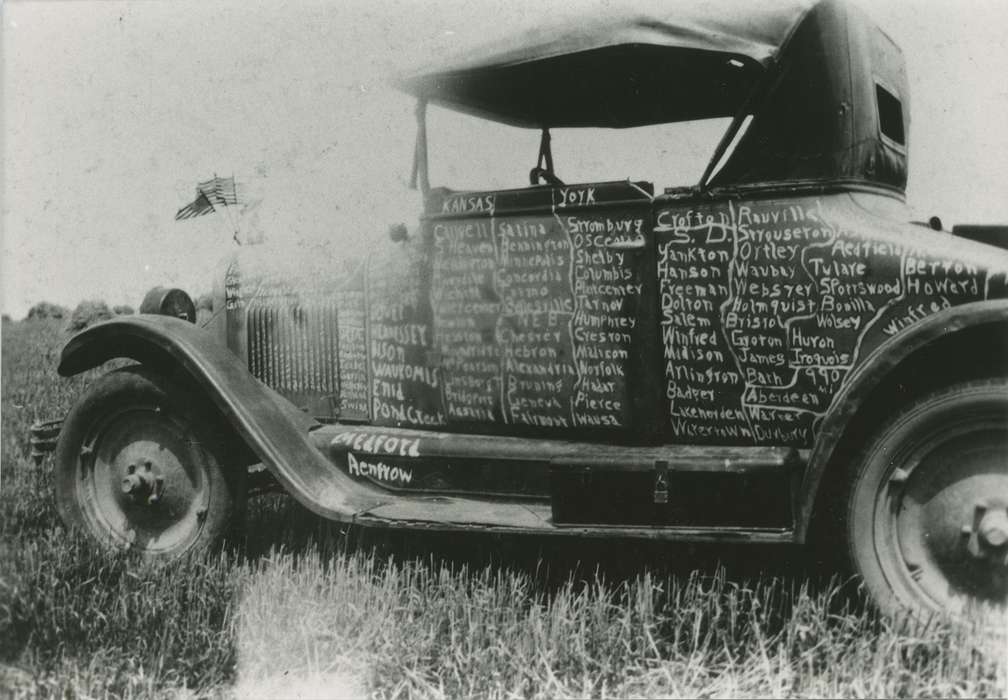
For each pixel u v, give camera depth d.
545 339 3.14
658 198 2.93
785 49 2.82
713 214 2.87
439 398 3.36
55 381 7.09
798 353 2.79
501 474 3.21
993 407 2.44
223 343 3.81
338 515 3.09
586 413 3.09
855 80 2.79
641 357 2.99
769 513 2.63
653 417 2.99
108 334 3.51
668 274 2.94
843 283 2.71
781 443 2.85
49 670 2.53
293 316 3.66
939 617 2.41
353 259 3.54
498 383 3.24
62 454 3.61
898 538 2.58
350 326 3.55
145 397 3.48
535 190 3.12
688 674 2.32
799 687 2.24
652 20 2.88
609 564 3.22
